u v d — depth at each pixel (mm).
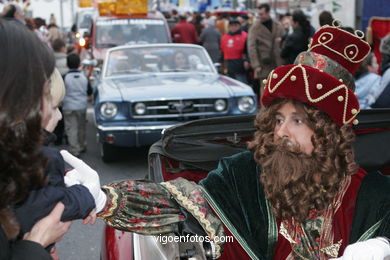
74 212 1534
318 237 1954
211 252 1964
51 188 1498
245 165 2076
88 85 8320
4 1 10836
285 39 10945
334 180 1896
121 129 7121
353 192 1999
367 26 9883
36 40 1440
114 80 8117
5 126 1338
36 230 1470
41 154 1400
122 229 1923
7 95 1348
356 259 1675
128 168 7520
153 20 12141
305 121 1899
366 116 3016
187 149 2965
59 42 9117
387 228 1929
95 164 7773
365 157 2930
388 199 1970
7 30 1395
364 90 6258
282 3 17609
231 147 2986
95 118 7641
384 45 6082
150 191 1965
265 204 1996
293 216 1926
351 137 1926
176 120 7250
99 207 1721
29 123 1371
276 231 1979
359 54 1932
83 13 22656
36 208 1450
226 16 18531
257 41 11141
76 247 4938
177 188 2006
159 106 7211
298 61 1949
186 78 8094
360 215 1962
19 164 1352
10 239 1408
